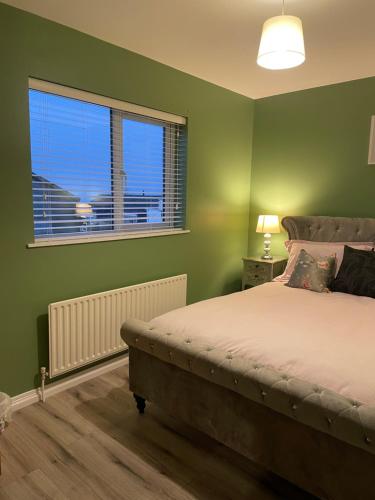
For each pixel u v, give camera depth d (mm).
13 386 2332
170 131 3240
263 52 1728
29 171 2252
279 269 3701
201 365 1782
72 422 2205
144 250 3051
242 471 1830
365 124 3275
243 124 3885
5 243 2191
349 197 3447
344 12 2096
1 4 2027
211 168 3572
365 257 2807
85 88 2463
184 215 3385
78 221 2596
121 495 1675
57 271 2469
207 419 1863
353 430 1305
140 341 2082
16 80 2131
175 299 3264
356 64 2895
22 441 2023
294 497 1667
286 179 3834
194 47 2623
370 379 1476
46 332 2451
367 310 2352
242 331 1944
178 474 1804
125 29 2357
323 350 1713
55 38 2273
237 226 4012
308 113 3602
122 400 2451
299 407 1444
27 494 1670
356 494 1373
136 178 3004
